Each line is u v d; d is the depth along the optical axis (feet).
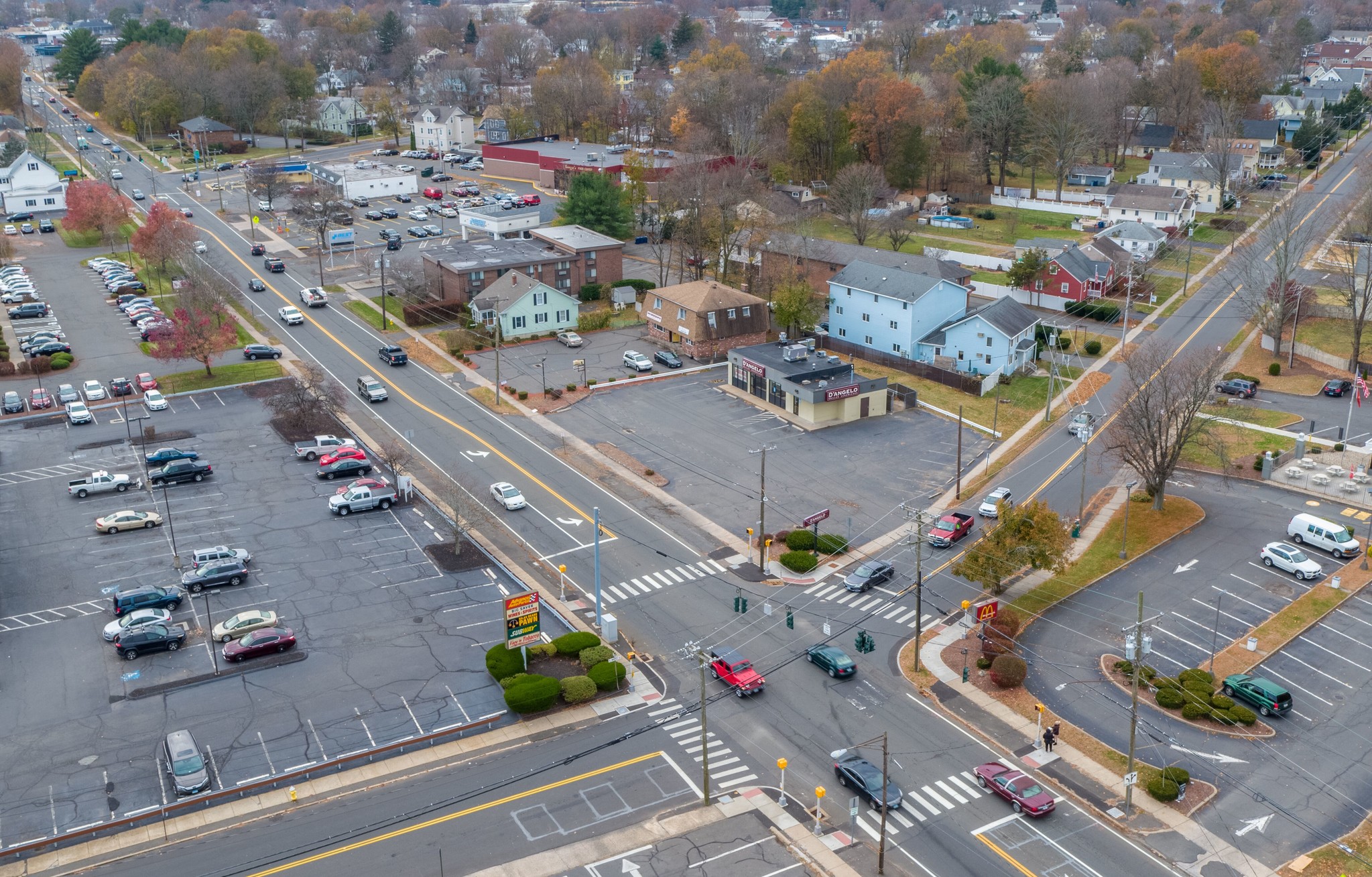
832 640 211.20
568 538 250.98
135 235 451.94
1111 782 171.32
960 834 160.15
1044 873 152.35
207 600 218.18
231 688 192.54
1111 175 619.26
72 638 206.69
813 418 312.91
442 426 313.73
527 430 311.47
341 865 153.17
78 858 153.69
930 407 329.93
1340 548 234.17
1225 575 231.09
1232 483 275.39
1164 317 404.57
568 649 203.51
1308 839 157.79
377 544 245.04
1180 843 157.89
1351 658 200.75
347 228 539.70
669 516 261.44
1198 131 654.94
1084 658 204.13
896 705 191.52
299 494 268.41
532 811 164.96
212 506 261.24
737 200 443.32
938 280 365.20
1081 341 383.65
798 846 157.79
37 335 373.61
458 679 196.54
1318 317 388.78
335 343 384.27
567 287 432.66
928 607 223.10
